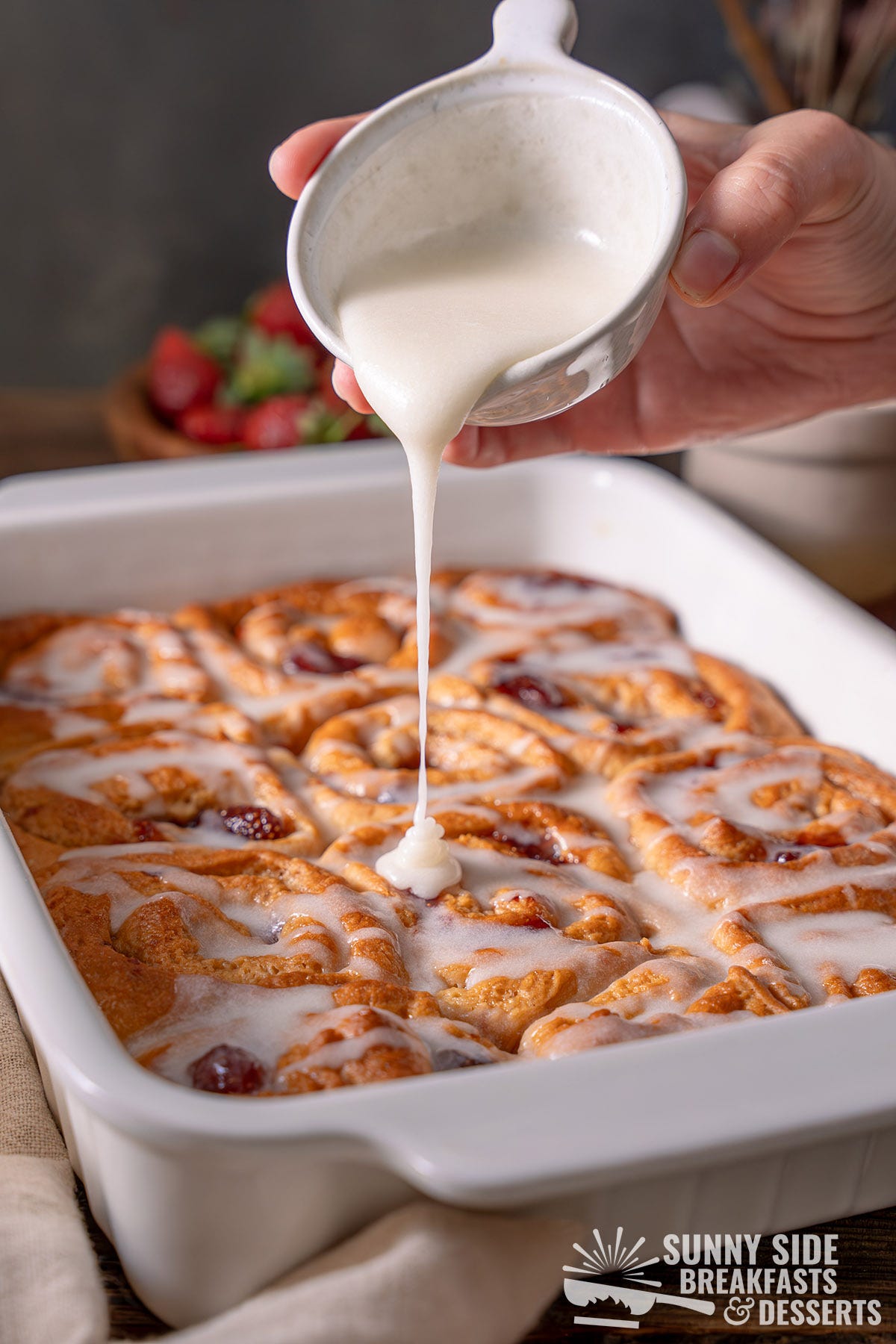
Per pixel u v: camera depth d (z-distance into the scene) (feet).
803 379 2.26
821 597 2.21
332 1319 1.56
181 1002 1.77
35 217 3.74
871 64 2.56
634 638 2.36
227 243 3.89
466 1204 1.55
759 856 1.99
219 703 2.22
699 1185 1.64
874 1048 1.63
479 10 3.72
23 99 3.59
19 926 1.70
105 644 2.29
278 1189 1.60
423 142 1.86
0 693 2.22
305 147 1.97
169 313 3.94
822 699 2.20
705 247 1.77
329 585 2.42
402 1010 1.78
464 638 2.35
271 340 2.92
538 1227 1.61
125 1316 1.67
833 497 2.41
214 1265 1.62
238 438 2.79
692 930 1.92
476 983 1.83
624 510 2.44
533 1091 1.59
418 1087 1.59
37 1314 1.60
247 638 2.33
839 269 2.10
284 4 3.61
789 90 2.66
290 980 1.80
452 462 2.23
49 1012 1.63
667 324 2.22
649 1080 1.60
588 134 1.85
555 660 2.31
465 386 1.74
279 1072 1.70
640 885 1.98
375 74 3.76
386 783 2.09
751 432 2.31
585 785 2.12
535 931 1.88
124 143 3.69
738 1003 1.80
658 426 2.27
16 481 2.41
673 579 2.41
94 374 3.99
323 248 1.84
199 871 1.95
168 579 2.39
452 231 1.89
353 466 2.46
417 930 1.88
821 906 1.92
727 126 2.09
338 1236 1.64
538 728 2.18
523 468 2.45
